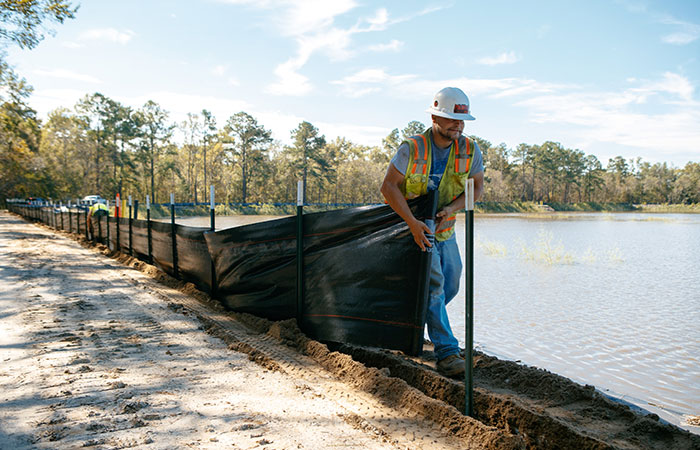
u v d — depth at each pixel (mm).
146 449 2365
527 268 12656
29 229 26000
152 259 10008
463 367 3656
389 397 3219
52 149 79938
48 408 2906
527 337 5863
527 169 128375
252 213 68750
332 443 2496
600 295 8789
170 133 91750
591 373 4562
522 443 2422
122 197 87625
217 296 6508
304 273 4805
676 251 17906
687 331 6062
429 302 3799
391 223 3918
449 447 2521
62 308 6047
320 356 4168
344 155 114938
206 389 3312
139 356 4090
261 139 91438
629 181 135875
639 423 2768
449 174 3682
